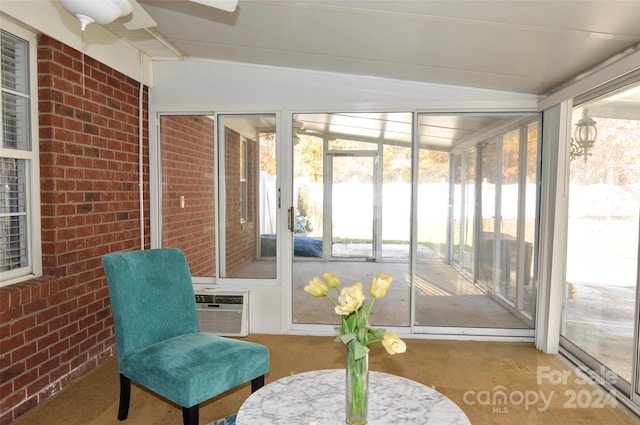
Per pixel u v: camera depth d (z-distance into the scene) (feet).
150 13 8.46
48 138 8.29
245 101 12.00
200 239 12.55
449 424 4.83
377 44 8.87
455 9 6.63
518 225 12.21
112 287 7.07
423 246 12.23
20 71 7.98
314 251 12.44
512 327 11.88
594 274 9.43
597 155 9.30
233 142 12.29
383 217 12.28
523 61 8.79
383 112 11.82
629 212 8.20
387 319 12.33
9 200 7.83
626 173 8.29
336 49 9.52
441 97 11.55
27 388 7.66
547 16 6.48
